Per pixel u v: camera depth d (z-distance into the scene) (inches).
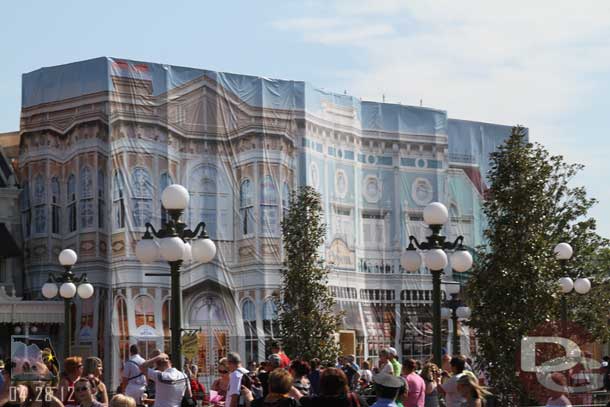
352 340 2849.4
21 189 2701.8
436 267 1237.1
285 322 2359.7
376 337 2930.6
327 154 2898.6
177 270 1078.4
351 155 2972.4
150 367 968.9
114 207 2549.2
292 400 708.0
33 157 2674.7
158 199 2603.3
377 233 3014.3
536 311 1523.1
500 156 1595.7
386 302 2987.2
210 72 2701.8
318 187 2854.3
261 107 2753.4
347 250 2913.4
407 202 3070.9
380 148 3048.7
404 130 3085.6
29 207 2682.1
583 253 2191.2
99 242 2551.7
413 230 3075.8
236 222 2696.9
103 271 2539.4
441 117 3152.1
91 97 2583.7
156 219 2598.4
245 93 2738.7
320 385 694.5
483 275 1560.0
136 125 2591.0
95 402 847.1
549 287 1540.4
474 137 3245.6
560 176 2144.4
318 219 2438.5
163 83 2632.9
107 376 2477.9
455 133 3208.7
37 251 2655.0
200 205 2664.9
